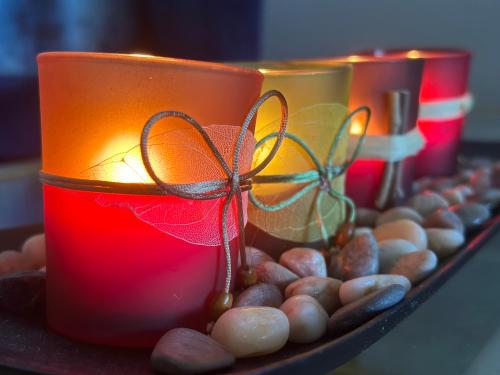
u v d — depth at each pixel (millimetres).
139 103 147
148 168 144
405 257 207
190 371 137
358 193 275
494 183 344
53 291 166
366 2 505
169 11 395
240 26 428
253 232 208
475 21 485
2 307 177
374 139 269
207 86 150
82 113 150
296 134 204
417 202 279
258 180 200
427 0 492
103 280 156
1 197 287
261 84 164
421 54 372
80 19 340
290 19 525
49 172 160
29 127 313
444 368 196
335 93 212
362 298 170
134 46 382
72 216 156
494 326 219
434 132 347
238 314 154
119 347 158
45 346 157
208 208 158
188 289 159
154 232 153
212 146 152
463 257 230
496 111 490
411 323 213
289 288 184
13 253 209
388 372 189
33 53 312
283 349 160
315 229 219
